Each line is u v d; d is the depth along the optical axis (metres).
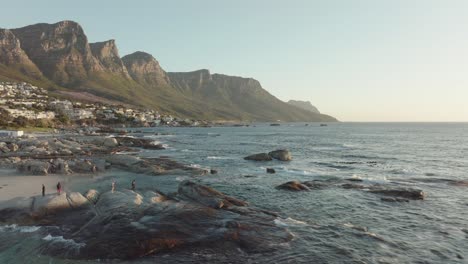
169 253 21.12
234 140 134.12
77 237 23.08
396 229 27.39
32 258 20.64
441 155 82.75
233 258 20.78
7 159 55.94
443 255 22.34
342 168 60.59
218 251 21.44
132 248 21.11
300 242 23.48
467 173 56.34
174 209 27.06
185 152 85.88
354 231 26.11
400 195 37.34
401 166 63.62
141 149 89.62
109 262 20.19
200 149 94.44
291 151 91.25
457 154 85.00
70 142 82.12
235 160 70.38
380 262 21.00
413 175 53.16
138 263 20.06
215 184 44.66
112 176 48.38
